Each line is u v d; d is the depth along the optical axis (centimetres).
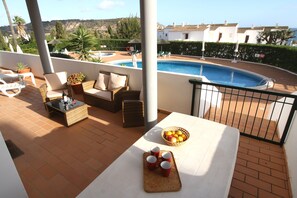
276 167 263
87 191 145
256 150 298
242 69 1012
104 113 435
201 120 249
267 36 2055
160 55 1487
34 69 766
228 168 166
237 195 221
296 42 1753
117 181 154
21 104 501
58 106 394
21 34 2283
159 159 173
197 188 146
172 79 390
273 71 965
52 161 284
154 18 258
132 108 364
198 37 2212
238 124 370
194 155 183
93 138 340
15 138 344
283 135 296
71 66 596
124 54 1584
